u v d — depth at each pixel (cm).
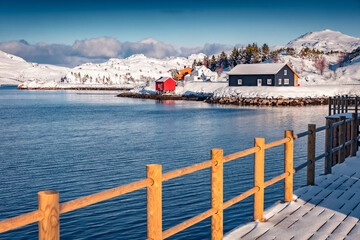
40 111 7131
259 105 8062
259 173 630
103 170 2078
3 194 1633
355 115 1203
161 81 11881
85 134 3753
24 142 3278
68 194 1634
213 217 518
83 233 1129
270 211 679
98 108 7725
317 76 13025
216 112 6234
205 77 14025
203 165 477
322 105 7881
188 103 9056
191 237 1064
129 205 1367
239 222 1155
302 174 1759
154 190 398
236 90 9125
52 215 277
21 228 1179
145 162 2277
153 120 5025
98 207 1345
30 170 2130
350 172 1004
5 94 17850
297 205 717
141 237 1099
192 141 3120
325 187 855
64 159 2438
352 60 15938
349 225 612
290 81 9175
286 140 715
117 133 3775
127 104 8969
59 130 4147
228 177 1753
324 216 656
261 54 17812
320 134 3259
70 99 12075
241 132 3650
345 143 1120
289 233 576
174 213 1280
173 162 2273
